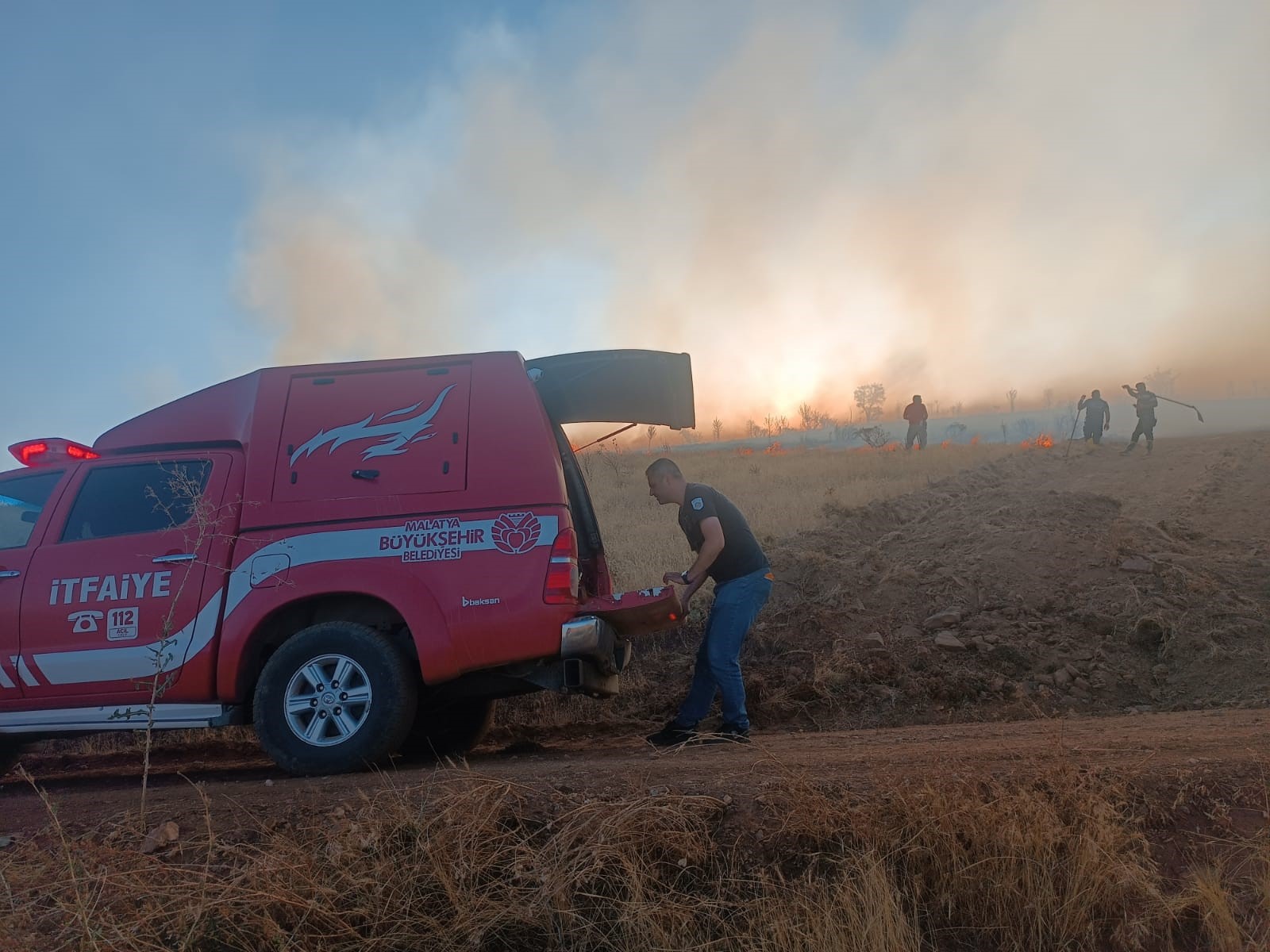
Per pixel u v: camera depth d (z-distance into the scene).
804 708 8.03
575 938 3.23
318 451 5.40
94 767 6.91
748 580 6.04
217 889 3.30
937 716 7.84
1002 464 20.28
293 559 5.20
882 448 27.38
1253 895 3.29
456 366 5.57
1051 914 3.26
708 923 3.30
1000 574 10.04
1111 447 24.23
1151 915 3.21
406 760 5.88
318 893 3.28
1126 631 8.67
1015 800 3.53
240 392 5.75
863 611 9.52
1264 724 5.44
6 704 5.41
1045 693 7.99
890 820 3.54
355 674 5.09
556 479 5.32
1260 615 8.52
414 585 5.12
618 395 6.41
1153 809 3.65
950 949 3.28
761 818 3.65
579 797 3.80
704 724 7.79
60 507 5.64
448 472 5.32
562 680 5.23
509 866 3.44
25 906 3.29
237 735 7.68
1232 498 13.62
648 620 5.67
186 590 5.27
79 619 5.36
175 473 5.56
